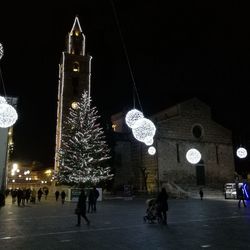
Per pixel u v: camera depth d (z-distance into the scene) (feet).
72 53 189.88
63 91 174.91
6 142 120.67
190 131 165.58
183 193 135.54
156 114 190.60
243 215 59.98
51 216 63.10
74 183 130.31
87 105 141.28
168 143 158.30
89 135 133.69
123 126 198.70
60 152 137.39
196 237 35.63
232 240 33.63
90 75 183.83
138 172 169.58
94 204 71.15
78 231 41.68
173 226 45.29
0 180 115.96
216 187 161.89
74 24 196.54
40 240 35.14
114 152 170.81
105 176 132.98
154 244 31.81
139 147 170.91
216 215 60.34
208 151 167.02
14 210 79.25
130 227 44.80
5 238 36.68
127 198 129.18
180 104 166.30
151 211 50.03
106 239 35.19
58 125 180.65
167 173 154.40
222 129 174.50
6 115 55.31
